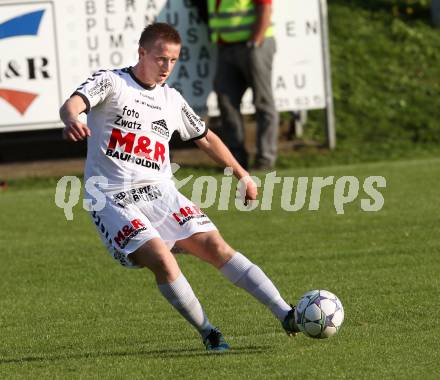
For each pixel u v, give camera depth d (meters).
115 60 53.88
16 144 57.28
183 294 22.17
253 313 26.84
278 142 58.84
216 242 22.95
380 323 24.92
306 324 22.22
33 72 53.22
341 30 69.38
